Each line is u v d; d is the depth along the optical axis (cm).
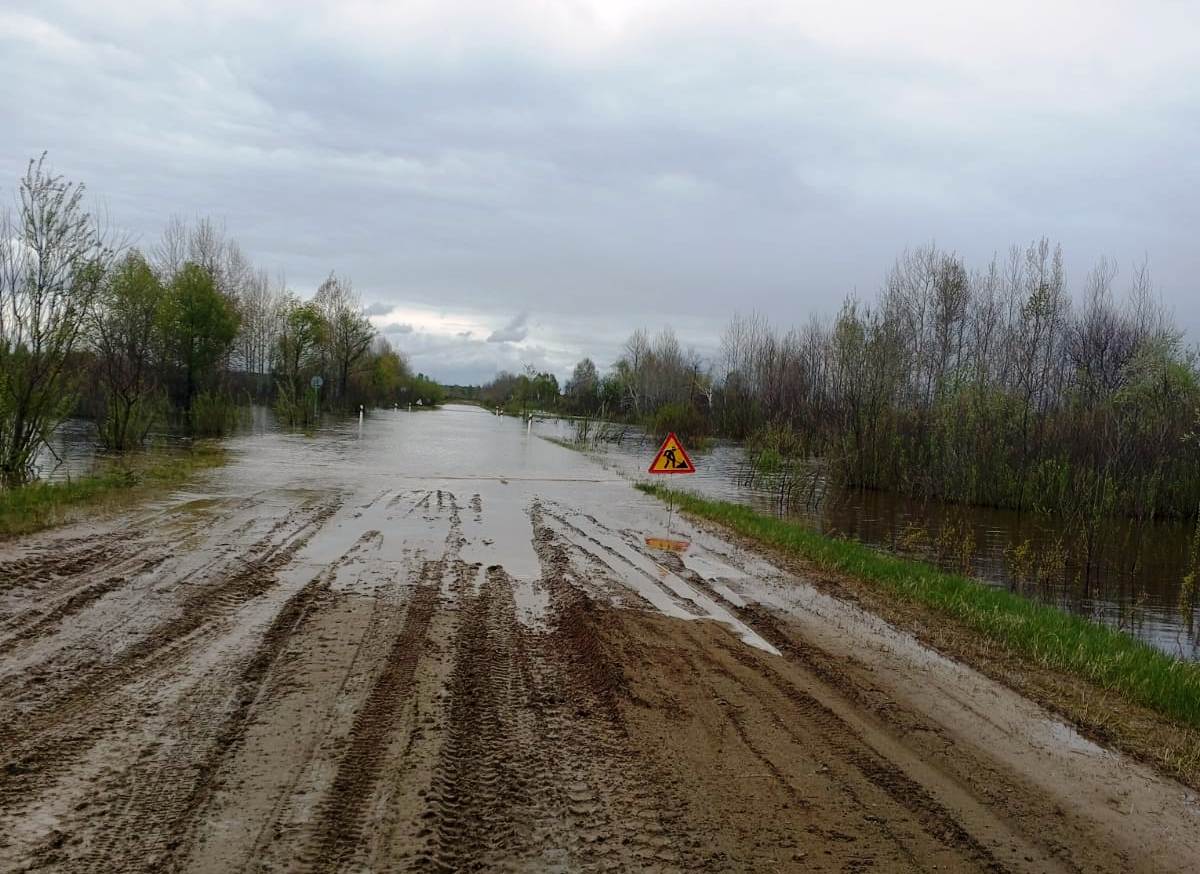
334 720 467
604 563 1017
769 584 982
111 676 514
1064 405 2795
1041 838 404
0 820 338
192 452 2222
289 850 332
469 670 575
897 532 1800
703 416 4719
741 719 528
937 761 489
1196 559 1667
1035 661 754
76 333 1577
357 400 6606
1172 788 486
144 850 324
